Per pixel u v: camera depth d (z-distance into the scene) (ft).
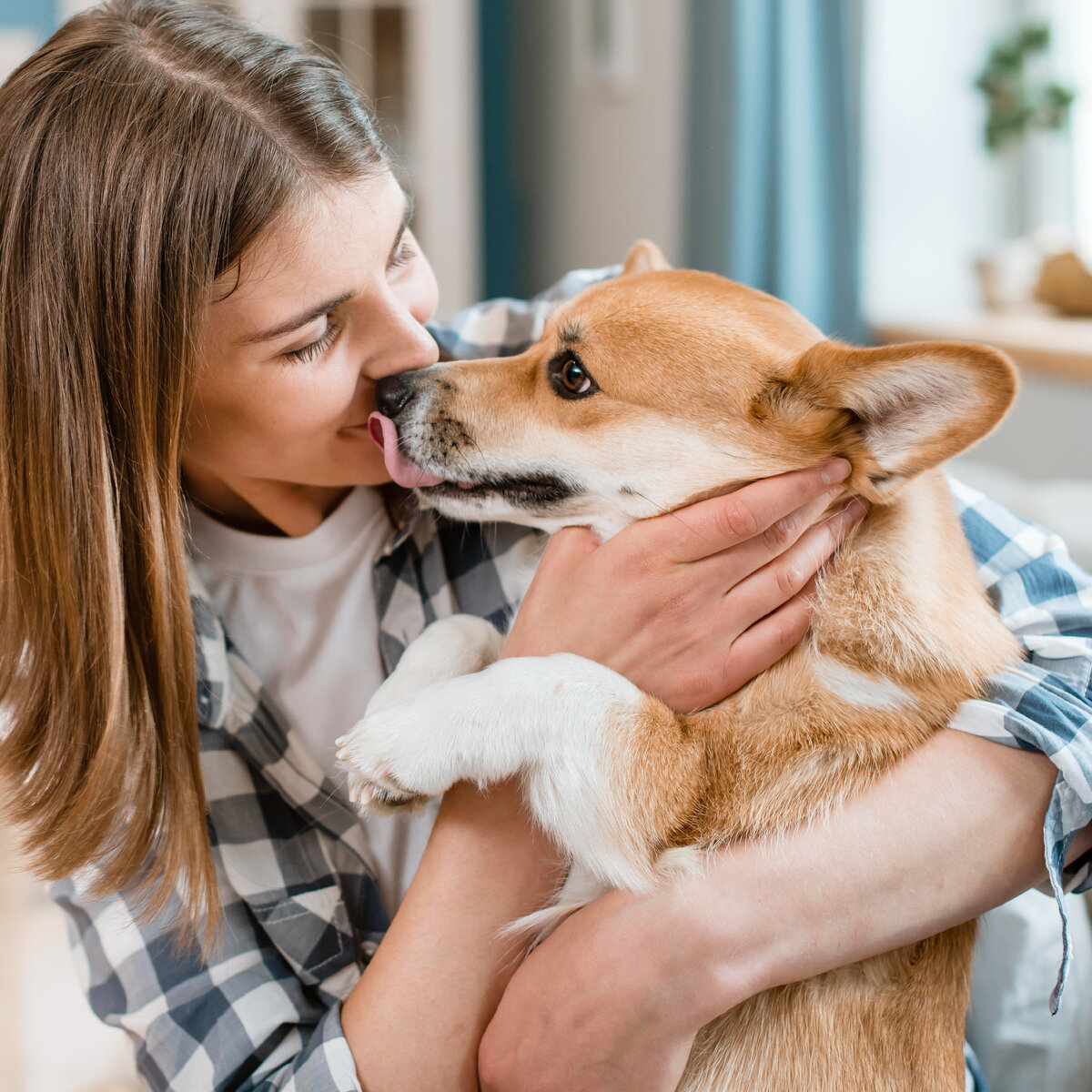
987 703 3.19
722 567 3.30
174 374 3.05
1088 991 3.94
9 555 3.21
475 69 13.53
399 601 3.91
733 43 10.23
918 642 3.37
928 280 11.39
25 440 3.13
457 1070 2.99
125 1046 6.25
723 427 3.69
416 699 3.20
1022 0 10.90
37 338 3.07
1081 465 8.83
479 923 3.08
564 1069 2.83
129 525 3.18
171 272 2.99
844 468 3.40
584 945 2.89
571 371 3.84
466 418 3.80
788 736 3.31
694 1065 3.27
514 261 14.58
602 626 3.34
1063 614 3.59
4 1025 6.54
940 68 10.98
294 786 3.59
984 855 2.99
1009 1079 3.84
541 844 3.22
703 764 3.26
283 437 3.29
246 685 3.62
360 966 3.61
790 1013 3.29
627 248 14.70
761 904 2.89
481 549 4.18
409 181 3.92
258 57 3.21
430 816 3.86
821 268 10.35
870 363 3.37
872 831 3.00
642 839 3.07
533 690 3.14
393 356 3.49
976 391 3.23
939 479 3.94
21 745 3.23
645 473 3.76
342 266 3.10
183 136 2.98
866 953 2.96
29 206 3.05
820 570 3.57
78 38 3.20
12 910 7.89
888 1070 3.32
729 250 10.44
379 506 3.96
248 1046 3.23
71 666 3.17
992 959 3.90
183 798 3.19
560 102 15.38
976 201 11.43
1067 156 11.22
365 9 12.80
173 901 3.36
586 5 14.47
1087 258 9.91
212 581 3.80
